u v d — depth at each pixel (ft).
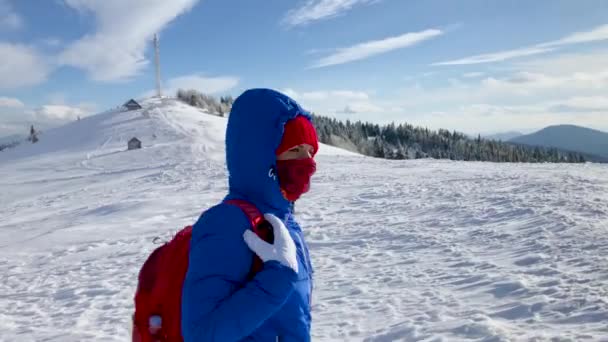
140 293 5.32
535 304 15.76
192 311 4.69
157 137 184.96
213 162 110.32
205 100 312.50
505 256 23.07
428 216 36.29
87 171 131.13
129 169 122.72
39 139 220.43
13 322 22.82
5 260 39.29
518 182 48.52
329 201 49.73
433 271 22.43
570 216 28.84
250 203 5.31
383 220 36.83
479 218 32.78
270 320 5.05
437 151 436.35
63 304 25.38
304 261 5.57
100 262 34.71
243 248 4.91
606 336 12.29
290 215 5.80
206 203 57.88
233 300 4.61
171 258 5.32
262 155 5.31
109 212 57.98
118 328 20.31
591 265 19.27
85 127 224.94
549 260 20.98
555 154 411.13
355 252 28.60
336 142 331.36
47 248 42.24
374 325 16.60
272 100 5.40
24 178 131.34
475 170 71.61
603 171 63.77
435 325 15.46
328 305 19.47
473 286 19.22
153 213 54.03
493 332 13.85
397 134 467.52
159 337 5.15
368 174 73.15
